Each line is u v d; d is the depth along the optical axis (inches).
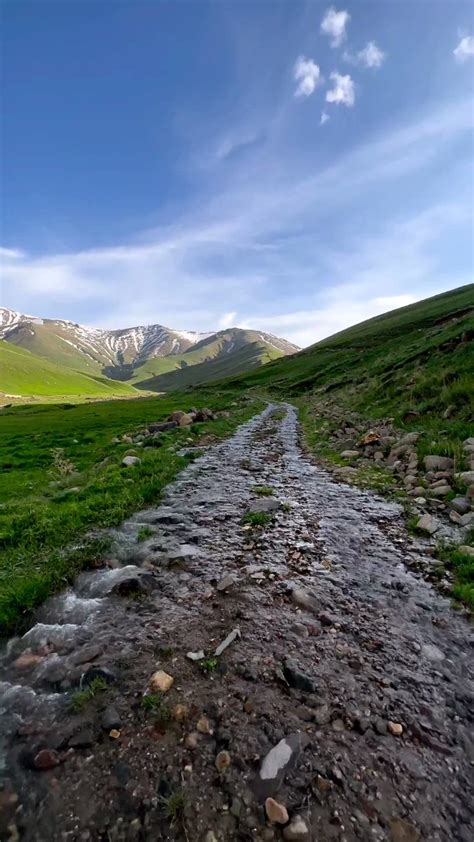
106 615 283.4
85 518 462.6
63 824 148.3
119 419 2098.9
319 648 243.0
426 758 172.4
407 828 145.0
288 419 1658.5
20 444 1323.8
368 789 158.9
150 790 159.2
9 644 256.5
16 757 175.6
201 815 149.9
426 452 626.5
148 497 541.6
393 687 212.4
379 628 262.7
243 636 255.1
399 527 425.4
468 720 192.7
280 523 447.2
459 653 239.9
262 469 726.5
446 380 932.6
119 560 366.9
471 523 401.1
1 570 342.0
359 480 614.2
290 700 203.2
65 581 327.9
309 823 146.1
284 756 170.7
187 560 362.3
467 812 151.2
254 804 153.4
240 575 333.7
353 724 188.9
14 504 536.1
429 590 306.2
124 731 186.5
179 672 224.4
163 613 283.7
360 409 1288.1
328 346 5826.8
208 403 2982.3
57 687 216.8
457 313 3329.2
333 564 349.7
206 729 186.4
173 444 1007.0
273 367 5802.2
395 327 5024.6
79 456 979.9
